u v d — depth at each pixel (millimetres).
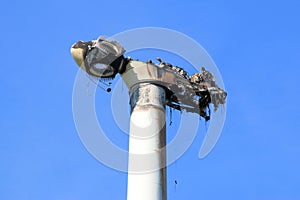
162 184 52594
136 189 51875
